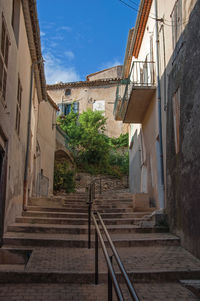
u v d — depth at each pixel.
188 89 5.98
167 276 4.51
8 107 6.15
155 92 9.59
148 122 10.86
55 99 27.41
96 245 4.47
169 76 7.68
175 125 7.00
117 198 12.64
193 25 5.86
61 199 10.32
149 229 7.14
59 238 6.17
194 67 5.69
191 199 5.64
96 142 22.58
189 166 5.79
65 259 5.14
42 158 13.92
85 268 4.67
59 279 4.39
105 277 4.45
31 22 8.42
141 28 11.93
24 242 6.00
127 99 10.80
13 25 7.38
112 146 24.86
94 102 26.59
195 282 4.27
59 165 17.56
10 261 5.64
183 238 6.06
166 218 7.41
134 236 6.65
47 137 15.00
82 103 26.70
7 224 6.64
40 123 13.63
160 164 8.45
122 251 5.77
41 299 3.75
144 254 5.54
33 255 5.32
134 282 4.42
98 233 4.10
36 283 4.35
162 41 8.75
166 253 5.61
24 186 8.95
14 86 6.86
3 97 5.64
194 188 5.49
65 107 27.19
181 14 6.72
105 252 3.43
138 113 11.58
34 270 4.46
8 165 6.26
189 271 4.55
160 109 8.82
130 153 17.83
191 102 5.78
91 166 22.41
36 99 12.45
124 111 12.34
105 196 13.11
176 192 6.68
